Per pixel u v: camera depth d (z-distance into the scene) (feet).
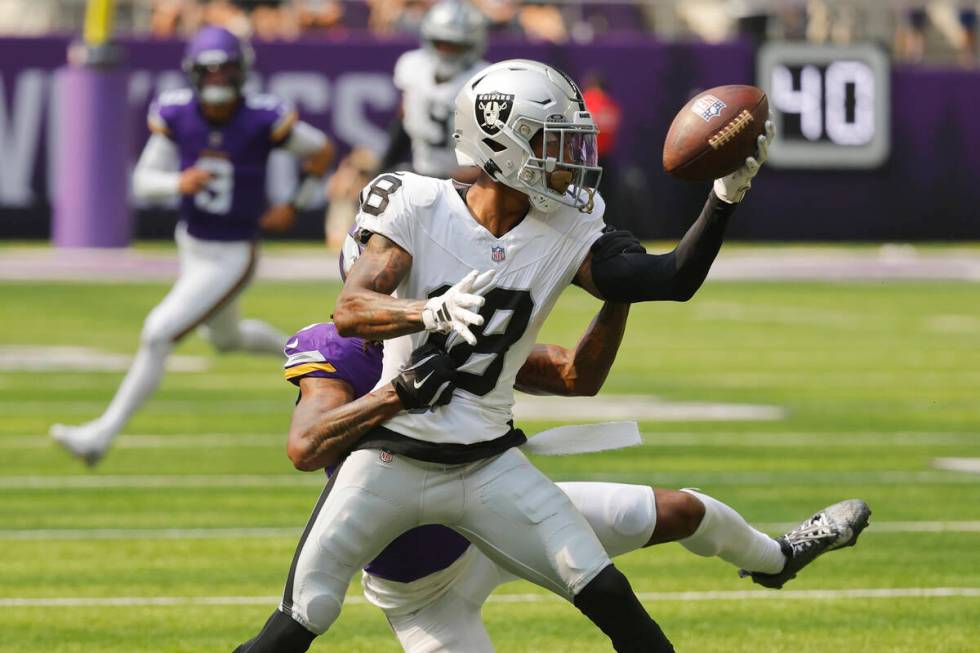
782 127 271.49
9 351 156.97
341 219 253.65
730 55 267.18
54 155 252.42
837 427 116.88
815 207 274.16
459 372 46.75
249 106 102.99
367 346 48.80
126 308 194.49
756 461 102.73
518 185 46.42
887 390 136.56
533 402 128.67
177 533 83.05
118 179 234.38
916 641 62.64
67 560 77.00
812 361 156.35
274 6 273.95
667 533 50.62
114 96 232.12
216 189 101.65
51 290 213.46
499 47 260.62
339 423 46.57
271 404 128.36
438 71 138.31
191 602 69.31
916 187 275.80
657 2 296.30
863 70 271.69
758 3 290.97
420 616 50.37
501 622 66.64
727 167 44.83
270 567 75.82
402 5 276.41
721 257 254.88
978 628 64.64
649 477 96.53
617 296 47.57
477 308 43.29
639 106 264.72
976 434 114.32
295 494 93.35
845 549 79.10
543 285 47.42
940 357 159.94
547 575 46.91
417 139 140.36
